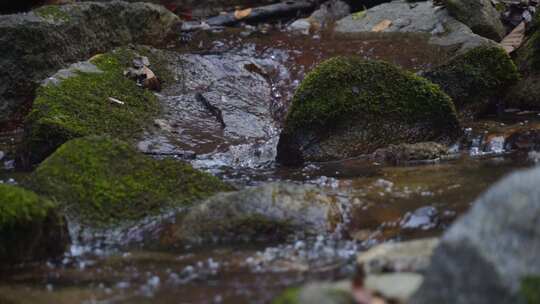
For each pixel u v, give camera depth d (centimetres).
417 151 670
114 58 823
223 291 415
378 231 500
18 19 815
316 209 507
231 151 708
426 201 538
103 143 575
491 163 636
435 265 335
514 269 315
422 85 704
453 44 876
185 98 812
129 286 432
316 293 350
